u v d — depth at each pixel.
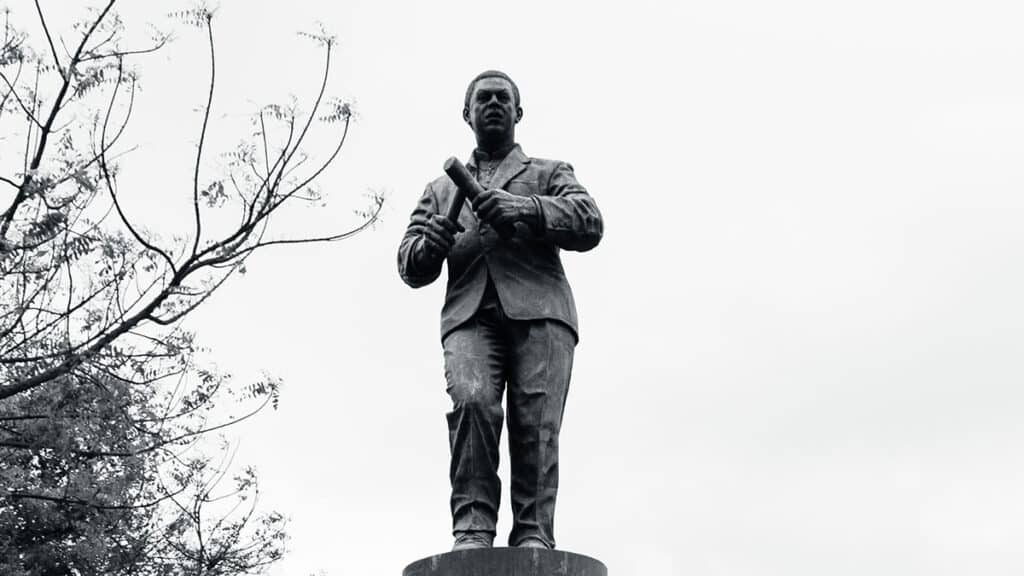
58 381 10.55
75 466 11.48
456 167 7.13
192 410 11.28
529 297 7.28
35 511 12.18
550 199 7.26
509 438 7.23
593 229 7.32
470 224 7.48
